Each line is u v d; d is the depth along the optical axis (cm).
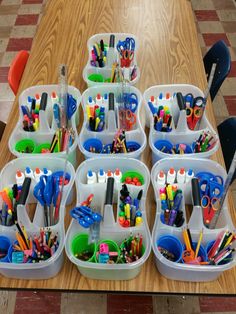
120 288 99
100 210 111
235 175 124
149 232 101
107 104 138
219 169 118
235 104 256
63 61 173
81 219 99
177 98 133
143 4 208
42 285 99
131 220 104
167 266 95
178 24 194
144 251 98
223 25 325
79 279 100
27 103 144
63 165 120
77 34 188
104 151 125
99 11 203
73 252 101
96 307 158
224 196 101
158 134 129
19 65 170
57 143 123
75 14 201
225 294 97
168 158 118
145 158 132
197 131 129
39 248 97
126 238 103
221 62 175
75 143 124
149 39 184
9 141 126
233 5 347
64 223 111
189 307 158
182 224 104
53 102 141
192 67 169
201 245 101
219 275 99
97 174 119
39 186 106
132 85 153
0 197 110
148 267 102
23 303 160
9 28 320
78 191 111
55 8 206
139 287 99
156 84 160
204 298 159
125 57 156
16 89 164
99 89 144
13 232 102
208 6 346
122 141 123
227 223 104
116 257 97
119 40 171
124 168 122
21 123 133
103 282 100
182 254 97
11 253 97
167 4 208
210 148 126
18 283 100
